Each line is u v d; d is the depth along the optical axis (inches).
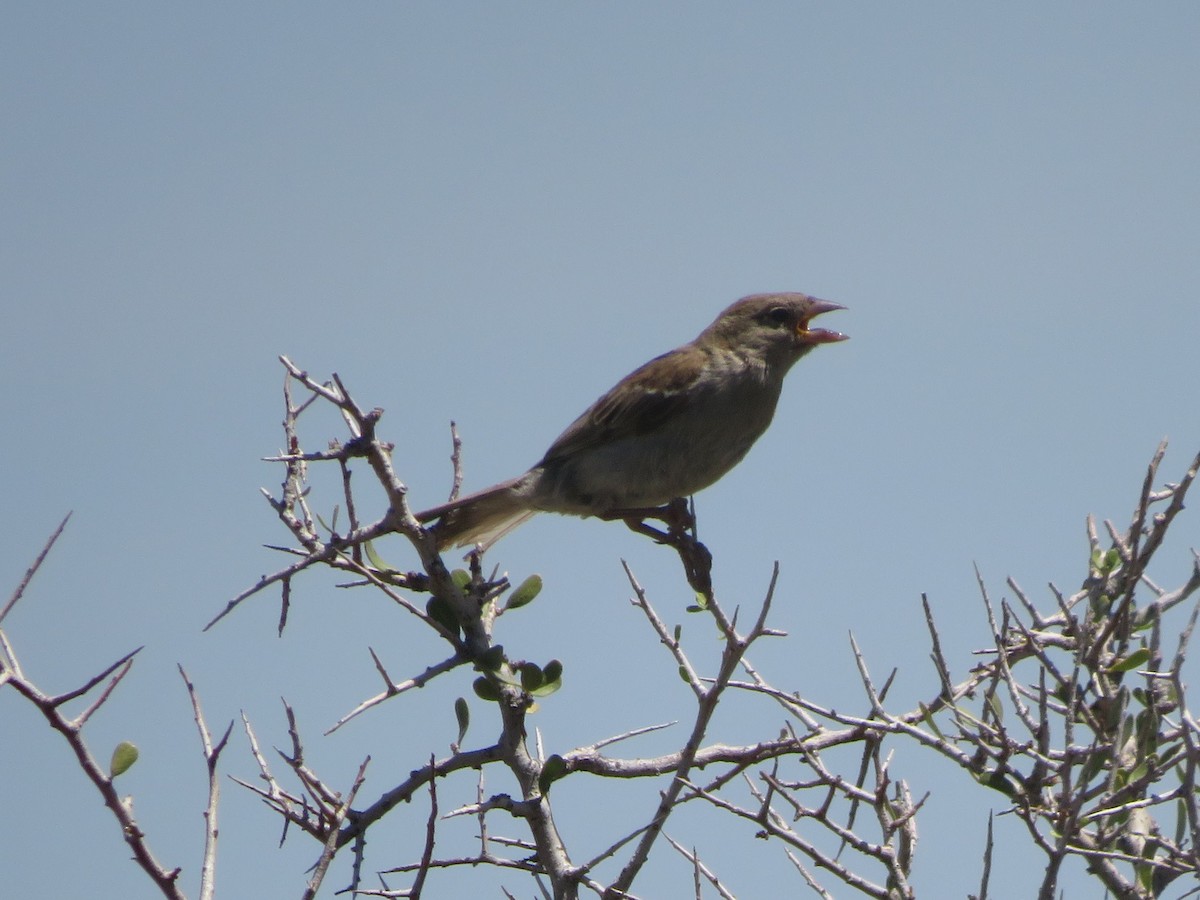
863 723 332.8
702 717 345.4
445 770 391.2
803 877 332.8
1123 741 346.9
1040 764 328.8
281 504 394.6
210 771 297.7
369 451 374.6
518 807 383.6
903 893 315.9
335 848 318.7
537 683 394.6
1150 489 334.0
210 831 291.7
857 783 348.8
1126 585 338.3
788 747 401.1
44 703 295.9
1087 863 355.3
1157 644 358.3
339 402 370.0
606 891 348.8
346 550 382.3
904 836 348.2
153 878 297.3
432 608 397.1
